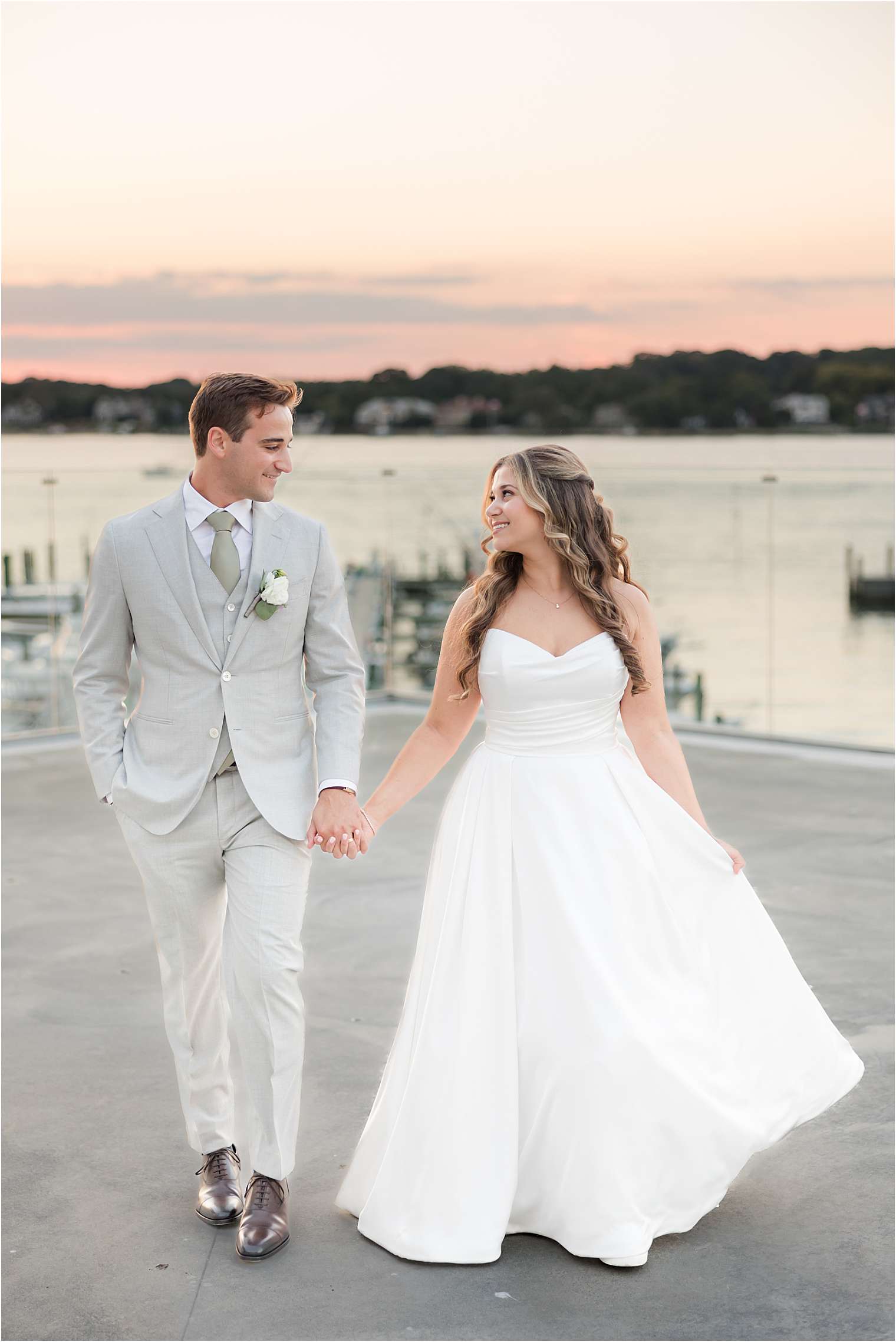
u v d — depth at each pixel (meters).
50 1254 2.33
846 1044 2.61
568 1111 2.26
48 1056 3.15
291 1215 2.45
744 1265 2.26
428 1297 2.17
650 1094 2.26
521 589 2.52
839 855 4.71
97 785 2.43
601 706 2.46
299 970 2.38
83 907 4.25
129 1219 2.45
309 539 2.44
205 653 2.35
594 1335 2.06
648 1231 2.26
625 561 2.61
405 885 4.45
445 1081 2.31
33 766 6.32
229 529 2.37
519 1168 2.32
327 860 4.74
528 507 2.43
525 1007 2.31
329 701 2.48
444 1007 2.35
